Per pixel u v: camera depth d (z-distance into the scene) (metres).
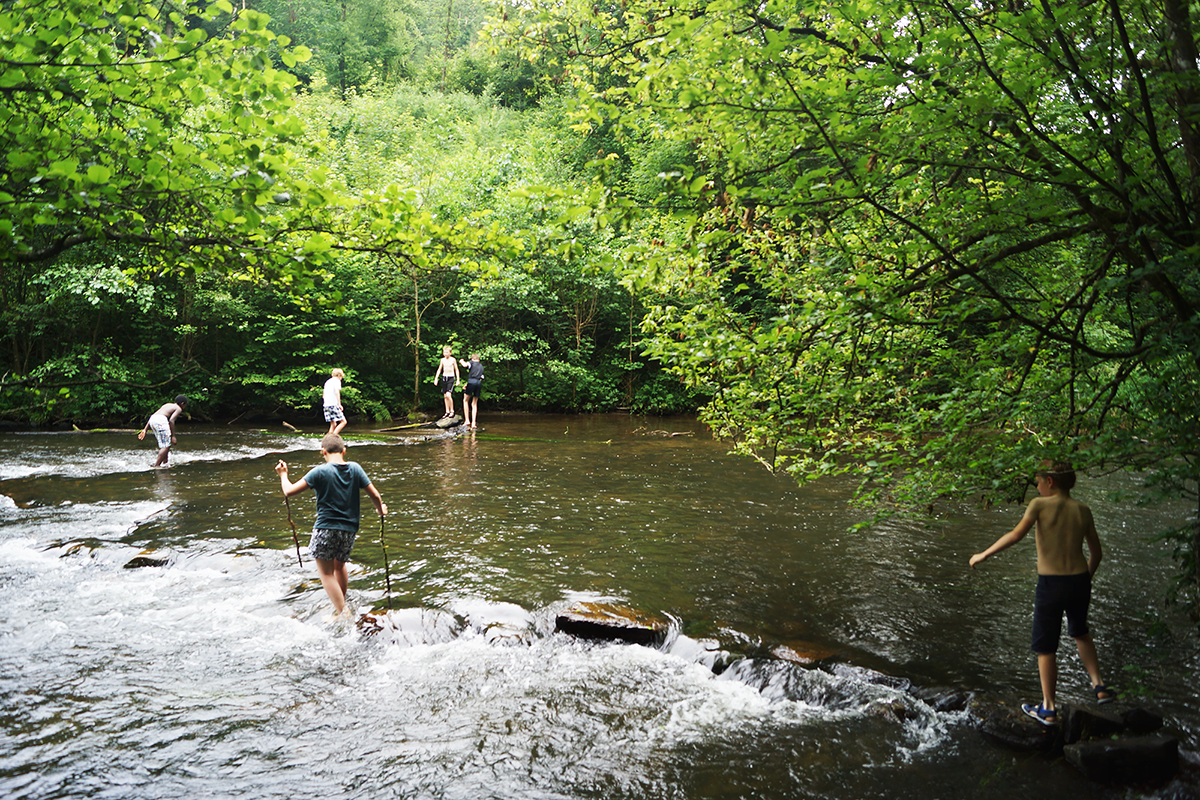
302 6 44.69
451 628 5.89
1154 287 3.89
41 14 3.47
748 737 4.39
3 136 3.38
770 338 4.47
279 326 22.48
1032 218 3.88
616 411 27.98
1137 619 6.23
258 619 6.12
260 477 12.46
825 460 5.26
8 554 7.72
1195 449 3.72
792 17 4.72
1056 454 4.25
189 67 3.69
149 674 5.09
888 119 4.15
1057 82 4.09
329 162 23.83
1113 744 4.01
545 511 10.16
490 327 27.58
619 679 5.16
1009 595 6.85
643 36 5.76
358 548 8.13
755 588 6.96
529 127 38.00
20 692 4.75
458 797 3.74
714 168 4.43
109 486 11.48
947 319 4.34
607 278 25.17
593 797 3.77
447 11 60.66
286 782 3.84
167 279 21.06
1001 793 3.84
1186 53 3.76
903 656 5.49
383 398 24.86
